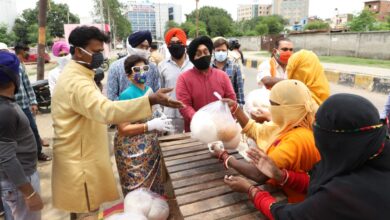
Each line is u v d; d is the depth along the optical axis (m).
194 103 2.96
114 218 2.12
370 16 28.27
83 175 2.23
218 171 2.01
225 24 52.03
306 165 1.59
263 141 1.96
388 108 3.01
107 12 39.53
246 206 1.64
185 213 1.58
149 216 2.30
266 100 2.90
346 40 19.88
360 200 1.02
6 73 1.87
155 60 5.62
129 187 2.63
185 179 1.91
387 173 1.05
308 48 23.59
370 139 1.04
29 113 4.19
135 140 2.54
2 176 1.97
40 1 7.02
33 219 2.22
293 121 1.64
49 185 3.77
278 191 1.74
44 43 7.48
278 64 3.53
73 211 2.30
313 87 2.19
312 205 1.13
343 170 1.09
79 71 2.10
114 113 1.92
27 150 2.09
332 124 1.09
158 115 2.79
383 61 15.59
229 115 2.13
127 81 3.70
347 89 9.73
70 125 2.15
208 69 3.00
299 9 113.75
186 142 2.59
